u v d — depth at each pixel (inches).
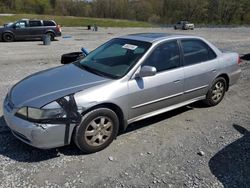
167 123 196.5
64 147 159.3
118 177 135.4
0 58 471.8
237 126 195.9
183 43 197.5
